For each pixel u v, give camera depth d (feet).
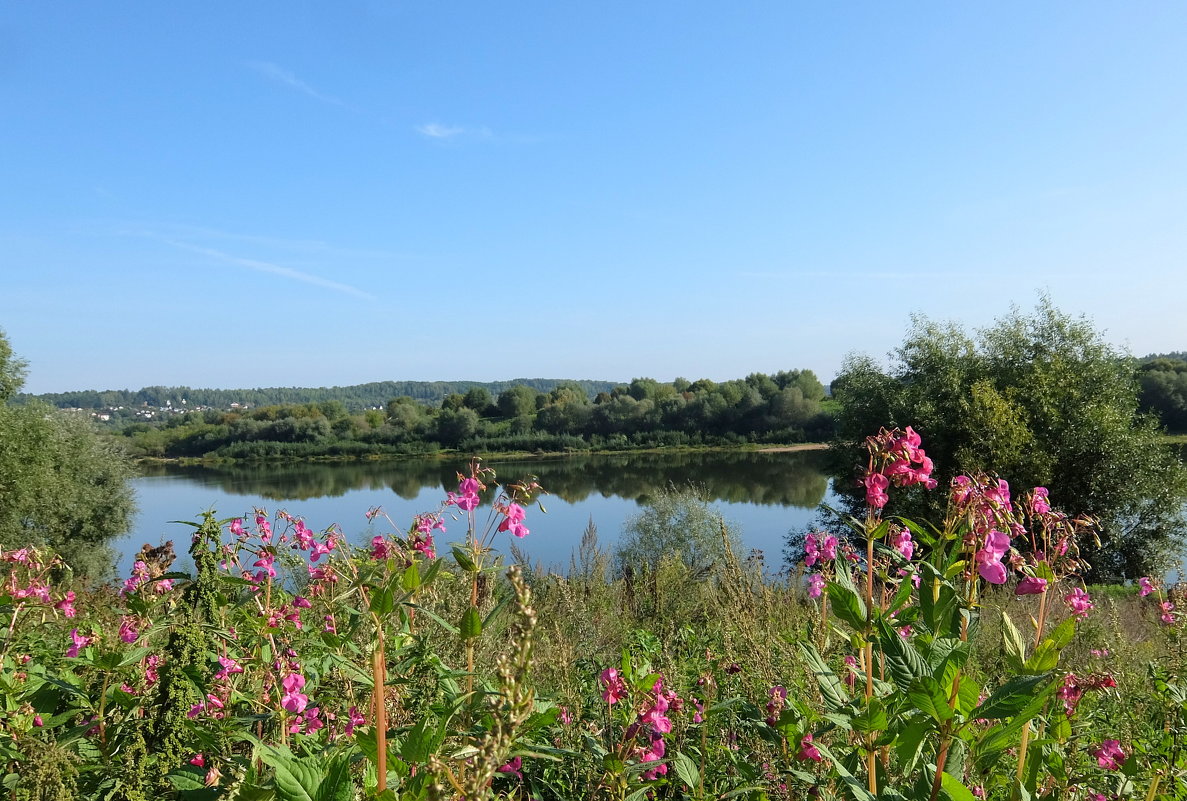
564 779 10.25
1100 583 76.54
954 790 5.97
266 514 13.24
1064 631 7.34
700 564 55.77
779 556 93.91
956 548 7.76
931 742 7.52
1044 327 89.15
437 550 12.00
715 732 11.69
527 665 4.35
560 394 344.69
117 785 7.53
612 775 8.88
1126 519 79.15
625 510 140.36
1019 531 8.46
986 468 75.77
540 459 246.06
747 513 127.65
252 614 11.71
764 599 21.77
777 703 11.12
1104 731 11.44
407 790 5.77
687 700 12.69
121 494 96.99
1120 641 16.49
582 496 160.66
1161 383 155.33
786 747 9.61
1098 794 9.12
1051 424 78.43
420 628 11.31
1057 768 8.68
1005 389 84.28
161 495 184.34
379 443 293.23
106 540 95.61
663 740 10.22
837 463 98.48
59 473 90.48
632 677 10.12
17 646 12.01
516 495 10.77
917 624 8.01
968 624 7.62
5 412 86.17
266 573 12.13
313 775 5.64
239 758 7.48
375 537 11.79
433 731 6.02
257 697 9.67
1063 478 79.20
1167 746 9.57
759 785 9.36
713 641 19.69
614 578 40.50
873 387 93.66
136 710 9.43
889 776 8.01
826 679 8.18
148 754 7.91
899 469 7.99
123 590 13.52
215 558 9.50
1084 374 83.51
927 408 84.07
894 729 7.00
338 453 289.53
